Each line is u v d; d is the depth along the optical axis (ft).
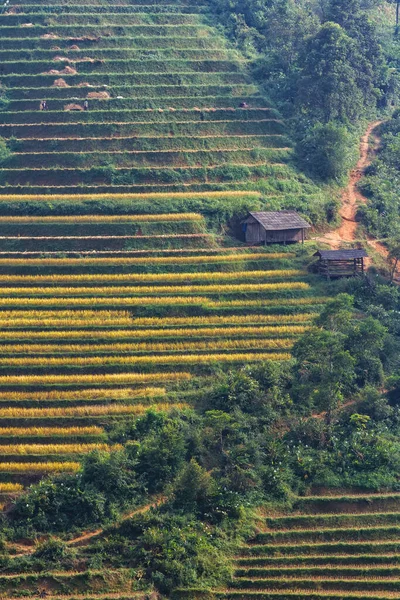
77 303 238.48
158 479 189.06
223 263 256.93
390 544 174.60
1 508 184.03
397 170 321.32
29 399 208.74
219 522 179.01
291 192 295.69
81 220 271.08
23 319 233.35
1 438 199.31
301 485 189.67
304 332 230.27
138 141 306.55
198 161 302.45
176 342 227.40
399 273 267.80
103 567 170.19
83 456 194.49
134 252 260.21
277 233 268.82
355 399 213.25
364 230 286.87
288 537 177.47
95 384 213.46
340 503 185.37
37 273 252.01
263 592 164.66
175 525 175.83
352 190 307.99
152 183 291.58
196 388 214.90
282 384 212.84
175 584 165.58
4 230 269.23
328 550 173.68
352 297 231.91
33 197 281.54
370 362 218.18
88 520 180.24
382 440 197.26
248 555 173.47
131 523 176.86
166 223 270.87
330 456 195.00
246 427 199.52
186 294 243.40
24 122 318.45
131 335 228.22
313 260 262.26
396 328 234.99
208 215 276.21
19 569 169.89
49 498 182.19
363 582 165.99
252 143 314.55
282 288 248.32
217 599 163.73
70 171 293.64
